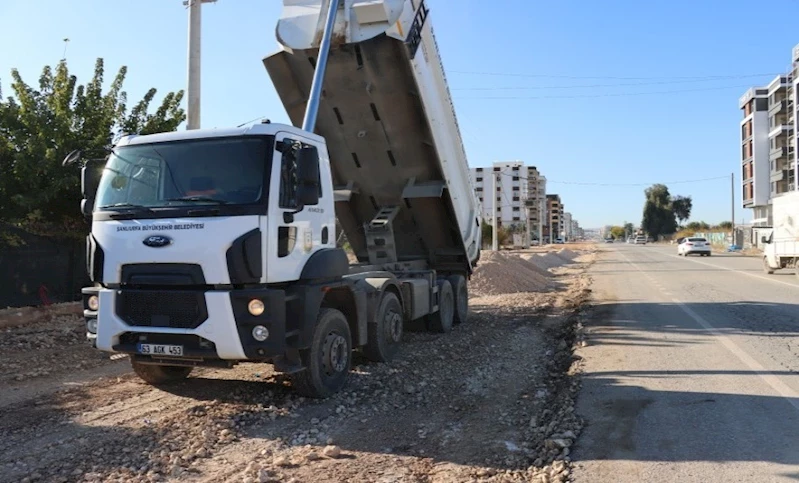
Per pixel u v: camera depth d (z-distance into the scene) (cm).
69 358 901
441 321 1133
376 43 905
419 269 1192
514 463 496
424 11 978
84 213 679
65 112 1299
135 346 602
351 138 1040
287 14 948
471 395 708
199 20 1321
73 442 539
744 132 8375
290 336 618
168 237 589
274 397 684
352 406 657
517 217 10425
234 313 576
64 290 1326
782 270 2747
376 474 472
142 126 1448
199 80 1328
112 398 685
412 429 584
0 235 1195
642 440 525
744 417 581
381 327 842
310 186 630
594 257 4884
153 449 521
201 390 715
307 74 965
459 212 1171
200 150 627
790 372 757
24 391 716
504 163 10538
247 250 576
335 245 732
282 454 514
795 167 6328
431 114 1013
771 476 445
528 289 2075
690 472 455
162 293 593
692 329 1102
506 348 999
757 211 7931
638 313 1345
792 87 6769
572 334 1118
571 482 443
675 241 11156
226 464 493
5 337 1019
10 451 518
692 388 690
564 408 629
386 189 1111
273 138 621
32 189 1226
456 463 496
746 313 1298
